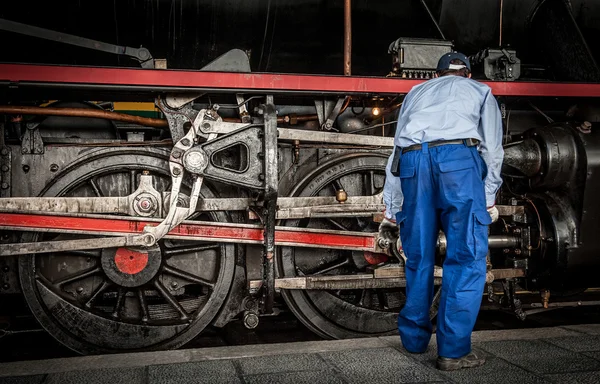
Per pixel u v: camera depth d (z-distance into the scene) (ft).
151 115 12.15
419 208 8.39
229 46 12.25
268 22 12.07
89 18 11.36
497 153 8.50
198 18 11.74
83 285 10.46
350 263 11.58
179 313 10.59
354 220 11.92
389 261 11.61
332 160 11.28
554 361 8.01
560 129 12.19
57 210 9.73
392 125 12.82
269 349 8.82
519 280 13.01
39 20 11.19
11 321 11.22
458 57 9.16
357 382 7.14
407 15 12.88
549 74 14.42
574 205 12.14
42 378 7.28
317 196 11.34
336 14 12.38
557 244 11.89
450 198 8.10
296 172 11.28
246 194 10.93
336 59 13.00
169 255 10.71
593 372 7.47
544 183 12.14
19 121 9.82
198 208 10.23
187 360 8.18
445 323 7.91
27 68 8.98
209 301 10.57
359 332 11.43
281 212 10.65
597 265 12.17
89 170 10.27
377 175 11.89
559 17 13.37
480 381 7.19
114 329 10.20
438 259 11.85
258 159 10.06
